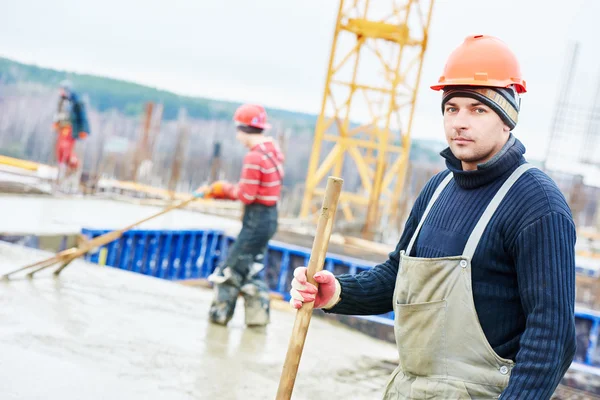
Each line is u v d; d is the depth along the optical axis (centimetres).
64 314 515
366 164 1900
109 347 456
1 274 603
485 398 197
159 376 420
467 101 204
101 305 569
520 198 196
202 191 602
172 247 973
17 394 341
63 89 1352
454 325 202
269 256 980
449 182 224
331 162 1828
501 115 202
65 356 418
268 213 591
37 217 916
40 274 636
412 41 1830
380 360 580
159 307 610
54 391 357
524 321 199
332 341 629
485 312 200
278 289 966
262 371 476
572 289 186
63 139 1339
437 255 209
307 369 509
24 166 1396
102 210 1099
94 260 832
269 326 628
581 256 1580
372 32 1812
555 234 188
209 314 593
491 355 198
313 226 1382
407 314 210
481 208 203
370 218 1608
